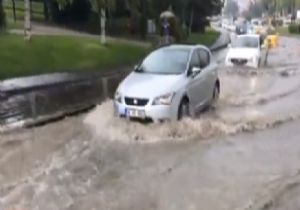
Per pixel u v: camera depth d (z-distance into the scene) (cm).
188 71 1266
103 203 730
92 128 1159
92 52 3147
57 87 1964
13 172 852
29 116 1334
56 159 928
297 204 727
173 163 923
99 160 930
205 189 789
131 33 4991
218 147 1028
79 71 2503
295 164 916
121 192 774
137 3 4197
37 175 841
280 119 1290
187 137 1098
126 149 1004
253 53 2580
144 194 766
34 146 1011
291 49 4606
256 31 6506
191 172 873
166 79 1203
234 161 936
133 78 1230
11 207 712
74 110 1418
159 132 1109
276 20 11044
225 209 707
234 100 1562
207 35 7431
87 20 4912
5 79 2031
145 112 1141
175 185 807
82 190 780
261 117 1308
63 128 1170
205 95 1370
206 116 1299
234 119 1270
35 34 3456
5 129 1166
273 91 1788
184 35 5209
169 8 5200
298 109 1440
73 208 711
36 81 2031
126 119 1167
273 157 960
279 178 840
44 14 5125
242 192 774
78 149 995
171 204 727
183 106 1215
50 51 2844
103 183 812
